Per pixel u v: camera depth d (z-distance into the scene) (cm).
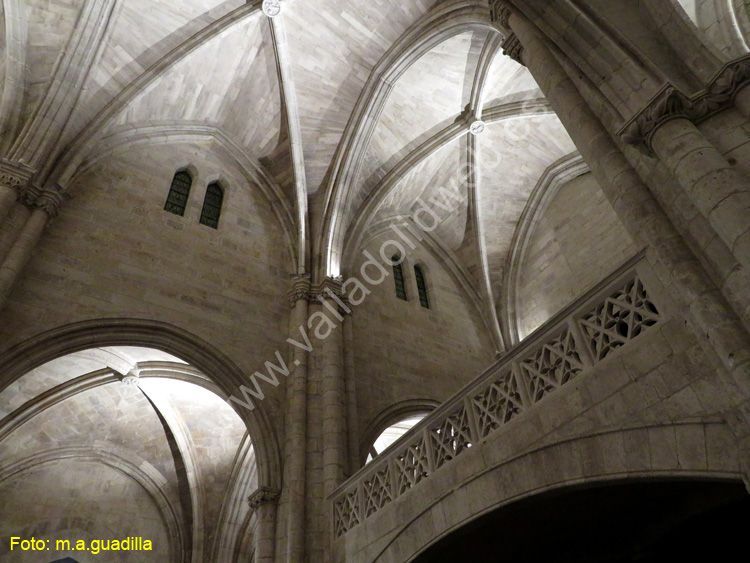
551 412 801
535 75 926
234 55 1705
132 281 1398
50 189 1346
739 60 682
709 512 920
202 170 1772
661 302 702
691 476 619
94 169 1531
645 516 973
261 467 1307
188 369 1648
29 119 1393
